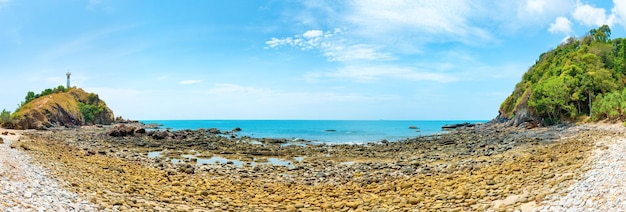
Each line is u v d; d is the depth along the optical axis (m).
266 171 26.45
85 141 45.41
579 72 65.12
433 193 16.94
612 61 72.12
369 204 15.90
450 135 62.62
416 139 56.62
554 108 63.06
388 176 22.73
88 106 107.44
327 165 29.64
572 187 13.64
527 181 16.66
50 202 12.32
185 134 62.75
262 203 16.64
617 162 16.42
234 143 51.06
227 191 18.94
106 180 18.08
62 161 21.55
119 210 12.95
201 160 33.31
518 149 32.19
